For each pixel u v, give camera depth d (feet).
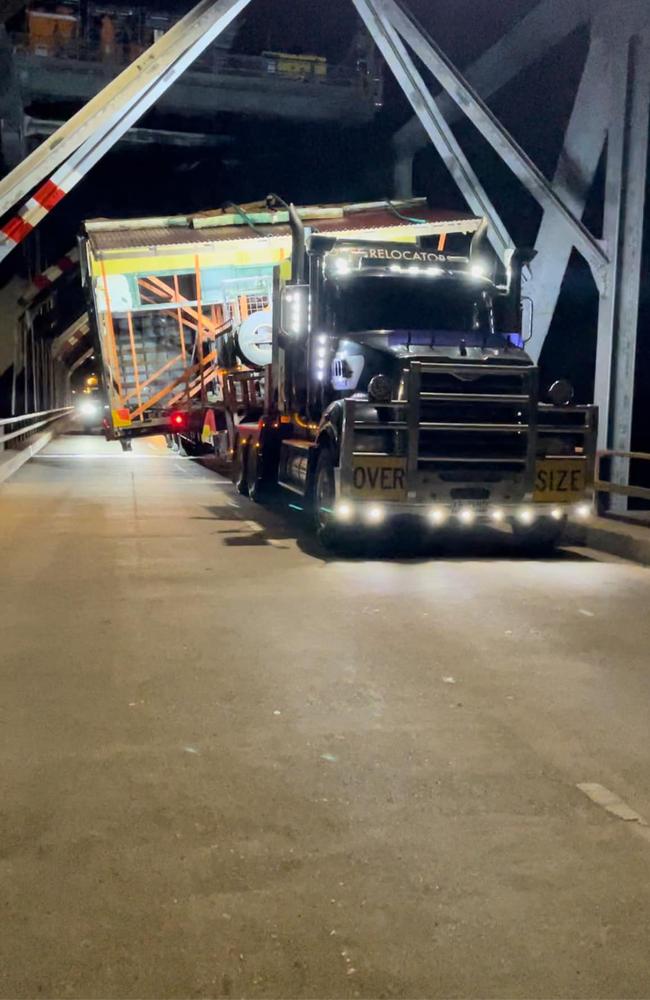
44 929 11.19
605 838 13.58
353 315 41.63
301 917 11.46
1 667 21.72
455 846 13.29
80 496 57.72
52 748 16.89
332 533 37.11
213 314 61.62
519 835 13.65
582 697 19.94
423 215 62.23
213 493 60.13
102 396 66.74
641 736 17.72
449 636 24.76
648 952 10.81
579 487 37.09
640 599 29.55
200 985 10.21
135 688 20.26
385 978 10.33
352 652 23.16
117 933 11.12
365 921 11.38
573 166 55.72
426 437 35.78
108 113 56.75
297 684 20.62
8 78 99.81
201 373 64.08
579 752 16.90
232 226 61.31
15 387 126.00
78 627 25.32
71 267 126.11
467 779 15.65
